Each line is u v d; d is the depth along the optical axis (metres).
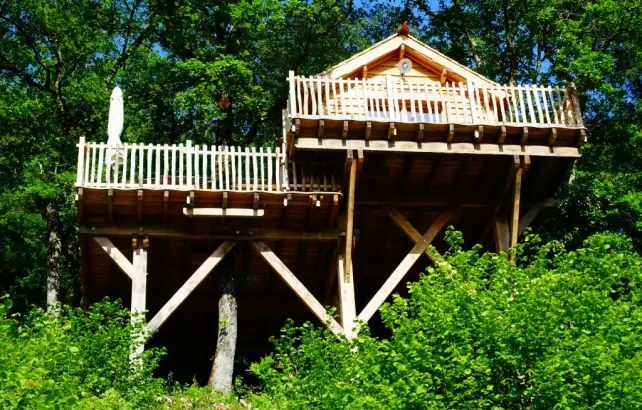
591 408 11.56
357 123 19.25
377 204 20.41
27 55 28.95
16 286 30.66
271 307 22.00
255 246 19.88
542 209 20.95
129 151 22.75
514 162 19.70
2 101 27.59
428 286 13.46
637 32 26.81
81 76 29.12
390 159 19.91
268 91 31.02
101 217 19.44
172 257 20.59
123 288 21.52
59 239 27.12
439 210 20.97
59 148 27.33
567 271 13.88
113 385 15.52
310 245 20.48
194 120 31.22
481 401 11.81
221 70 28.05
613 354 11.82
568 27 26.64
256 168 19.72
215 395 17.19
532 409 11.78
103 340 15.75
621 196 24.17
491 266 14.95
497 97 21.48
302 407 12.95
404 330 12.77
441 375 12.09
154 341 23.05
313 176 19.88
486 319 12.38
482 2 31.97
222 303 20.25
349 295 19.59
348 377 12.70
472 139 19.67
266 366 13.80
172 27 29.91
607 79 26.78
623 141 26.47
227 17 29.75
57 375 12.60
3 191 27.09
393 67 22.33
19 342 12.01
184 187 19.14
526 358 12.13
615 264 14.53
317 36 31.25
